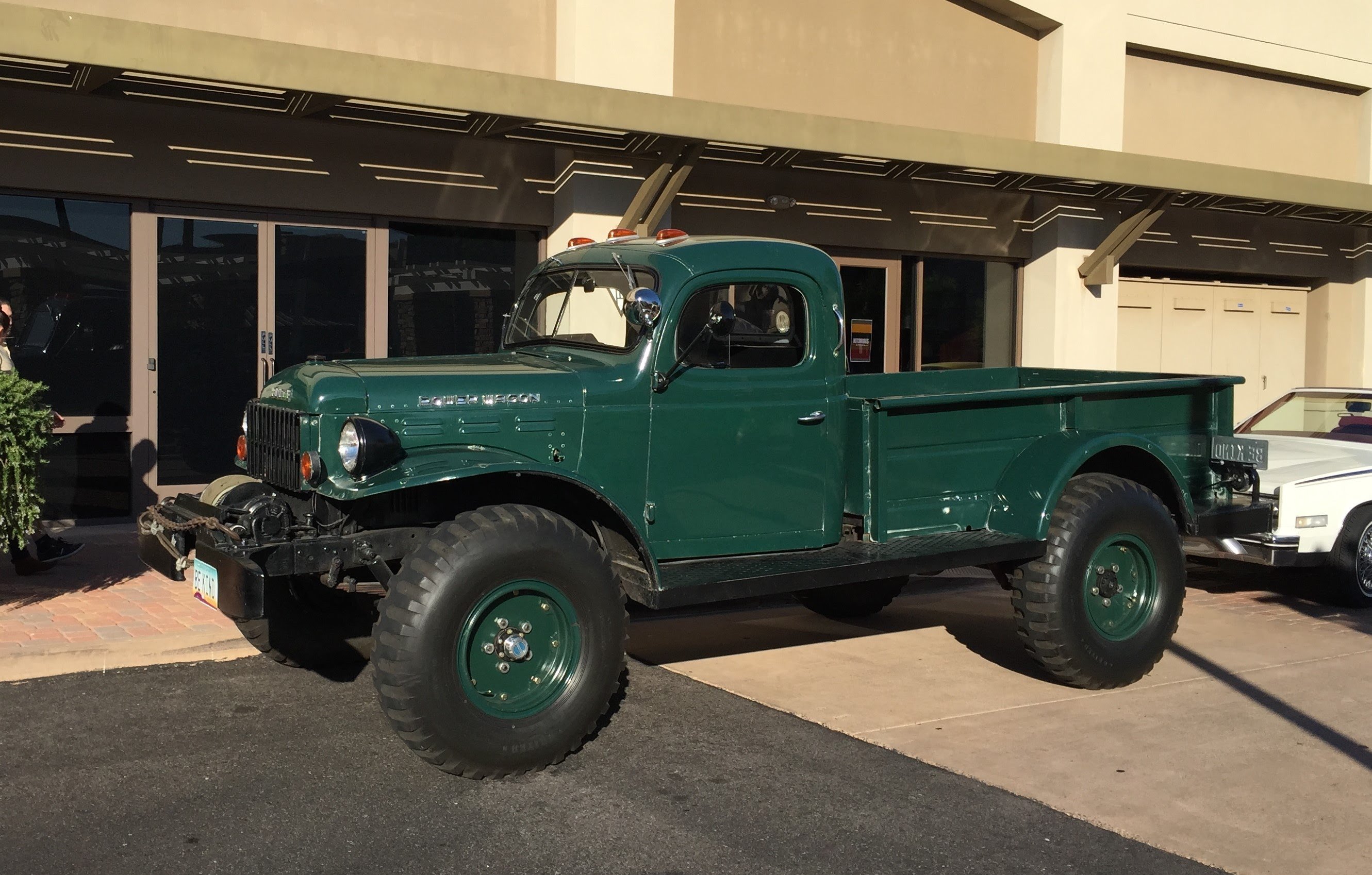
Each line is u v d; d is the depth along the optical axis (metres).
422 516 5.08
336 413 4.78
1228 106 14.49
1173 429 6.56
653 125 8.91
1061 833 4.18
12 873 3.75
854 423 5.72
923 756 4.94
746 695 5.80
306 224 9.59
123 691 5.66
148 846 3.97
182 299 9.23
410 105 8.01
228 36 7.38
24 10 6.84
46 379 8.88
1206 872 3.89
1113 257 12.71
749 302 5.47
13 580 7.42
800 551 5.60
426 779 4.62
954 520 5.91
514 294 10.45
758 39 11.22
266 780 4.58
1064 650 5.72
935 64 12.34
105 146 8.69
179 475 9.37
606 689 4.80
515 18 9.98
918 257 12.46
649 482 5.25
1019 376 7.73
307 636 5.88
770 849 4.02
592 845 4.03
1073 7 12.73
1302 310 15.84
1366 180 15.57
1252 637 7.07
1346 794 4.57
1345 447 8.52
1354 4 15.02
